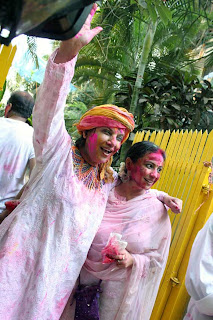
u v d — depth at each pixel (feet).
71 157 4.96
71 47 3.85
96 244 5.58
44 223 4.85
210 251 5.82
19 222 4.77
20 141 7.37
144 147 5.81
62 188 4.87
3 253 4.63
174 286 7.31
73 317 5.58
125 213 5.73
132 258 5.44
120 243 5.22
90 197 5.38
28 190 4.97
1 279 4.53
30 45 22.16
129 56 24.75
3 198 7.35
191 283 5.71
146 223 5.70
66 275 5.08
